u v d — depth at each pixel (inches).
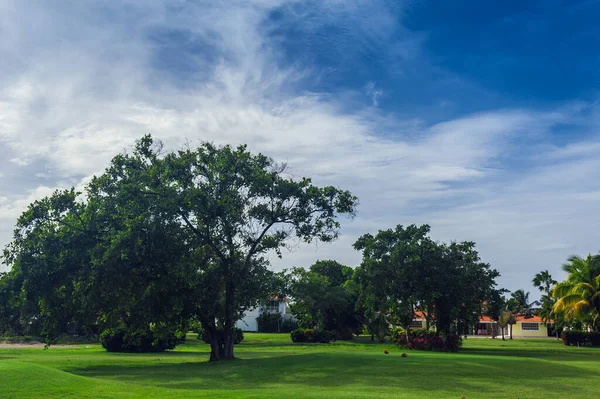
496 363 878.4
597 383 728.3
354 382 713.6
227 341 1179.9
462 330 1850.4
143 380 768.9
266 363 943.7
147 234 1075.3
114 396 547.8
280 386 690.2
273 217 1190.3
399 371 792.3
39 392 545.6
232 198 1136.8
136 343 1558.8
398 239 1780.3
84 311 1104.2
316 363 890.1
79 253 1111.0
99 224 1138.0
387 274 1760.6
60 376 632.4
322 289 2699.3
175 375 832.3
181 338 1936.5
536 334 4065.0
